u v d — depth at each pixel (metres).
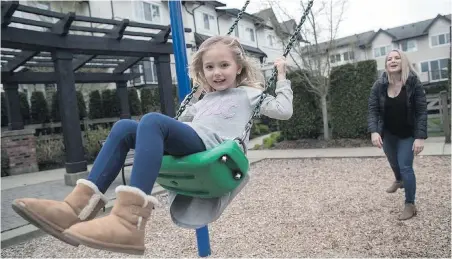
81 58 8.73
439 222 3.29
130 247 1.25
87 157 10.49
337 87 9.02
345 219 3.61
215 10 17.36
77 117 6.42
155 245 3.37
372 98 3.47
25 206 1.21
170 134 1.39
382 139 3.55
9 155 9.05
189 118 1.89
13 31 5.42
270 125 15.20
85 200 1.38
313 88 9.00
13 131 9.17
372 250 2.86
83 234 1.18
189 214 1.65
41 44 5.75
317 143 9.12
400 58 3.25
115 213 1.28
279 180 5.79
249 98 1.75
